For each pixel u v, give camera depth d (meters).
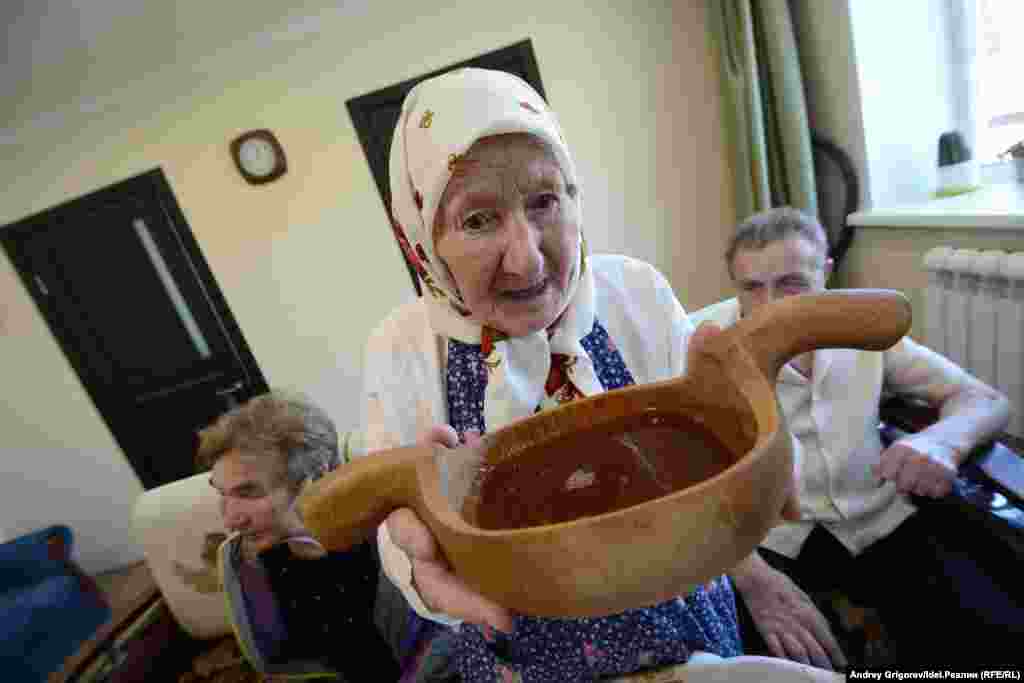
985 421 0.75
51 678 0.96
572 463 0.31
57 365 2.39
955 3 1.39
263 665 1.02
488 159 0.37
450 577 0.28
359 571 0.98
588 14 1.93
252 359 2.35
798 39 1.67
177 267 2.24
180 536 1.16
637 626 0.52
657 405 0.33
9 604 1.95
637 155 2.07
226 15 1.92
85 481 2.57
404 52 1.98
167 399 2.44
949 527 0.72
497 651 0.55
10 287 2.28
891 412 0.91
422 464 0.28
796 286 0.91
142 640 1.10
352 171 2.12
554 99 2.00
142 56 1.97
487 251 0.39
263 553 1.00
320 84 2.02
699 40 1.95
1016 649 0.62
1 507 2.56
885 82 1.46
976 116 1.42
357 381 2.40
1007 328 1.07
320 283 2.26
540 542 0.20
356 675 1.01
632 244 2.16
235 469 0.93
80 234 2.22
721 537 0.19
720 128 2.05
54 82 2.00
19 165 2.13
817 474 0.88
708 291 2.23
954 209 1.22
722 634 0.57
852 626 0.78
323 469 1.02
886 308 0.26
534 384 0.49
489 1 1.92
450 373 0.54
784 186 1.74
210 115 2.06
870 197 1.52
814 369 0.89
